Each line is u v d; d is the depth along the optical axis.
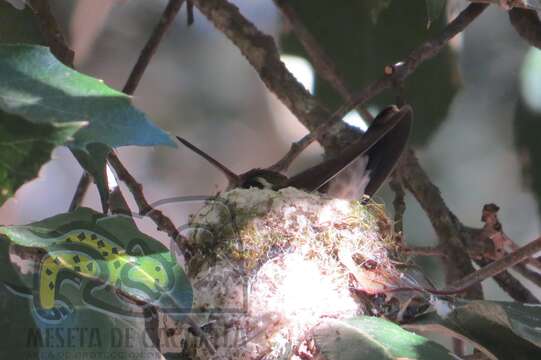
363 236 5.49
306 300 5.06
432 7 4.71
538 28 6.58
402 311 4.98
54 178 11.45
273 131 12.16
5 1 5.39
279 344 4.90
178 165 12.05
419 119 7.87
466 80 10.08
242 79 12.05
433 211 6.65
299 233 5.41
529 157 8.34
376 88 6.34
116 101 3.20
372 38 7.77
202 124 12.04
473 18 6.33
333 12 7.79
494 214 6.56
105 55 11.49
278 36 8.01
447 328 4.74
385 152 6.48
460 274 6.30
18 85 3.13
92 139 3.15
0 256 3.94
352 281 5.22
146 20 11.64
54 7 9.82
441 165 10.27
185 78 11.97
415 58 6.30
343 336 4.26
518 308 4.63
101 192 4.29
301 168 11.03
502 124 10.07
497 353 4.62
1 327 3.83
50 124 2.87
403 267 5.54
